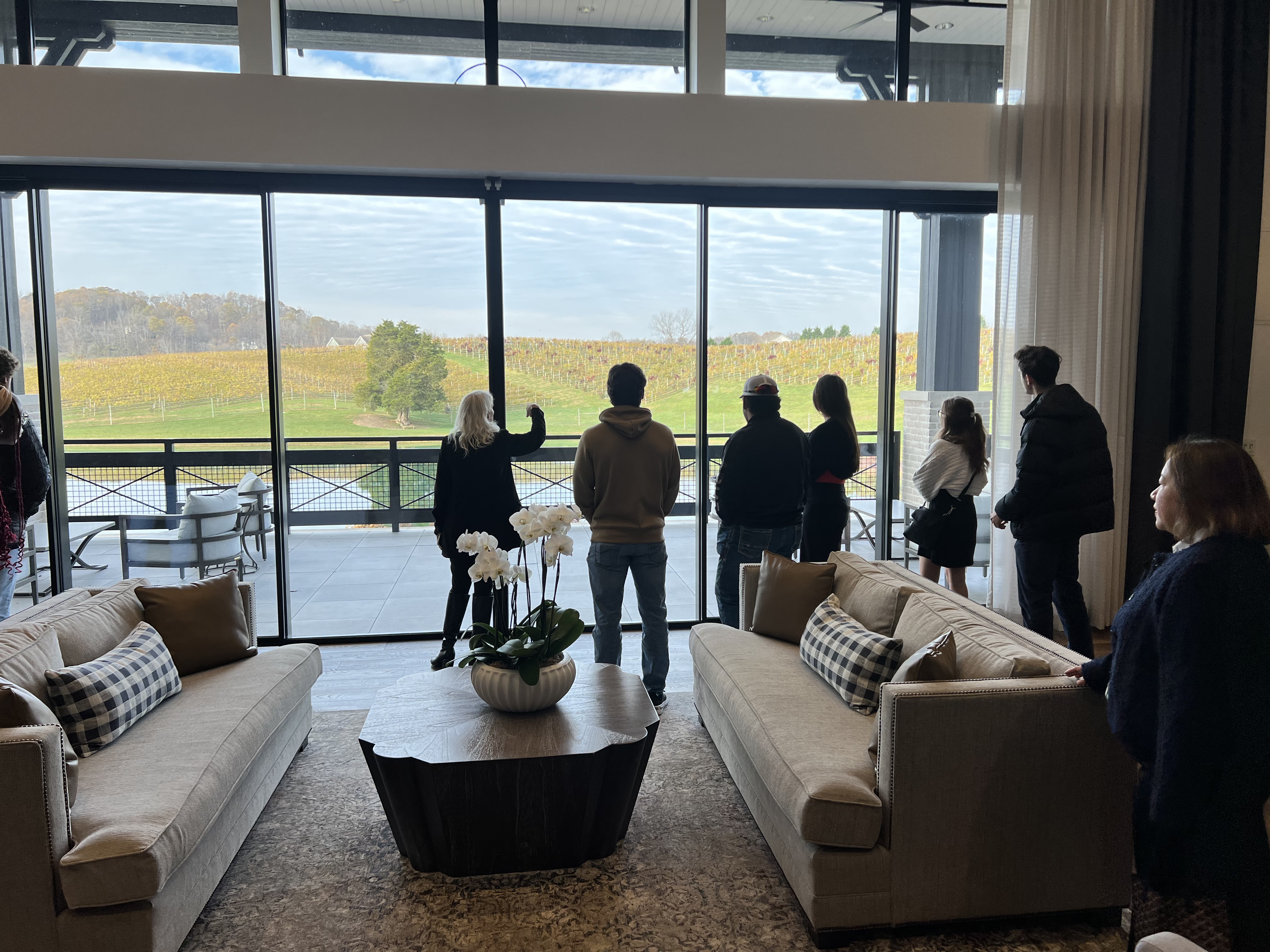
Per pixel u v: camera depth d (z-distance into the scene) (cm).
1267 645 148
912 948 198
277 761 270
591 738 229
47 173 399
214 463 436
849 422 395
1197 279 439
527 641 248
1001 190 432
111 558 436
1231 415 452
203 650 288
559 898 219
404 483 452
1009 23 426
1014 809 197
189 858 197
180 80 384
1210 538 156
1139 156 434
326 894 221
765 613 325
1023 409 438
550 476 465
